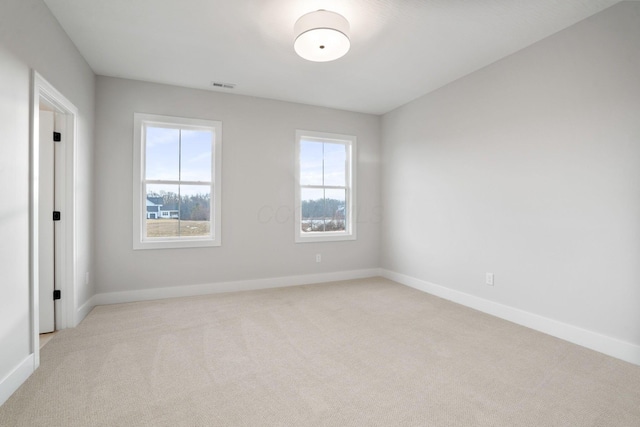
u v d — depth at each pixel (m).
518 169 3.07
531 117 2.96
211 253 4.07
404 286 4.49
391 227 4.90
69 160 2.89
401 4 2.38
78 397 1.84
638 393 1.91
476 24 2.64
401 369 2.19
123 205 3.67
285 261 4.50
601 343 2.46
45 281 2.80
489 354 2.42
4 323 1.82
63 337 2.68
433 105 4.10
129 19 2.56
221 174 4.10
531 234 2.97
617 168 2.38
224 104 4.13
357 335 2.77
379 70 3.51
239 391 1.92
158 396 1.86
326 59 2.80
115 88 3.64
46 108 2.79
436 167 4.06
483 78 3.43
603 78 2.45
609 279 2.43
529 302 2.99
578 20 2.59
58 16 2.50
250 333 2.80
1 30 1.79
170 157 3.96
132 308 3.45
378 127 5.12
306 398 1.85
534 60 2.93
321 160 4.84
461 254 3.71
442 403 1.81
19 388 1.92
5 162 1.83
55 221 2.85
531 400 1.84
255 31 2.75
